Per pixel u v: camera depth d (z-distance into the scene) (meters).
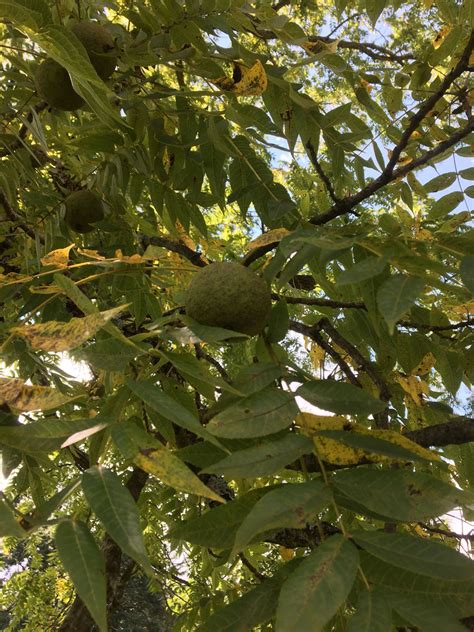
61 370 3.30
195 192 3.13
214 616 1.21
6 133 3.35
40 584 6.61
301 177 4.25
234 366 4.34
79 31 2.66
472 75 3.40
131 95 2.87
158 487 3.87
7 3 1.76
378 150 3.03
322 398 1.50
